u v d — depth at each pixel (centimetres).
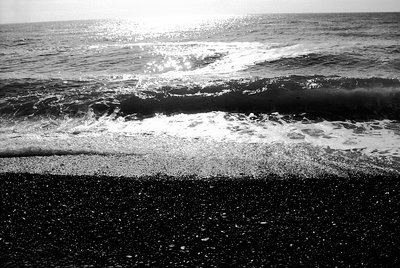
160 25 7812
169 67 1673
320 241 350
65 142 678
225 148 627
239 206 421
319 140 663
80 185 484
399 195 441
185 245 347
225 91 968
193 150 619
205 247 343
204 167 539
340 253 331
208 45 2334
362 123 766
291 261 321
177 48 2216
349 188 462
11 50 2616
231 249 339
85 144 663
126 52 2158
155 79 1209
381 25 3862
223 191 460
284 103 893
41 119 852
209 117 833
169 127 769
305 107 870
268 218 394
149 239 358
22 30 6819
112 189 471
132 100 936
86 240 359
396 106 854
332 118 804
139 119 837
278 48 1966
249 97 928
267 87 980
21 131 767
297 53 1664
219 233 366
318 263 318
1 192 470
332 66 1436
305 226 377
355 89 941
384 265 315
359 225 378
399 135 678
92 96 983
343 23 4484
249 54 1820
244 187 470
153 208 421
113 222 392
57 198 450
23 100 969
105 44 2964
